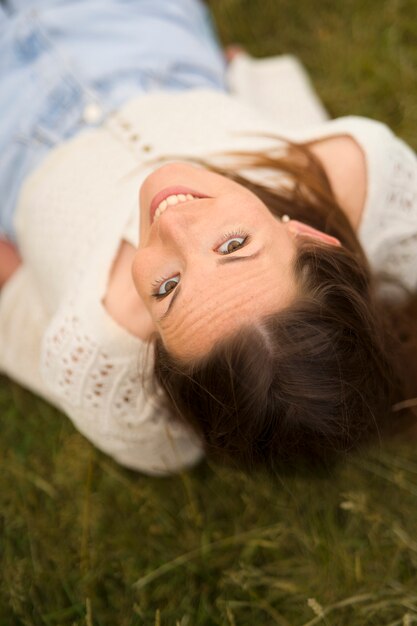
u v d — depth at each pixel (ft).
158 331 4.41
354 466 6.17
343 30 8.22
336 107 7.97
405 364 5.34
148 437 5.54
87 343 4.92
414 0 8.04
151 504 6.40
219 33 8.50
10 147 6.13
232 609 5.90
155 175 4.51
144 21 6.45
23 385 7.03
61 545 6.34
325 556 5.94
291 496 6.18
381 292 5.49
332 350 4.11
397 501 6.19
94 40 6.29
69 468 6.62
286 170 5.28
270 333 3.99
